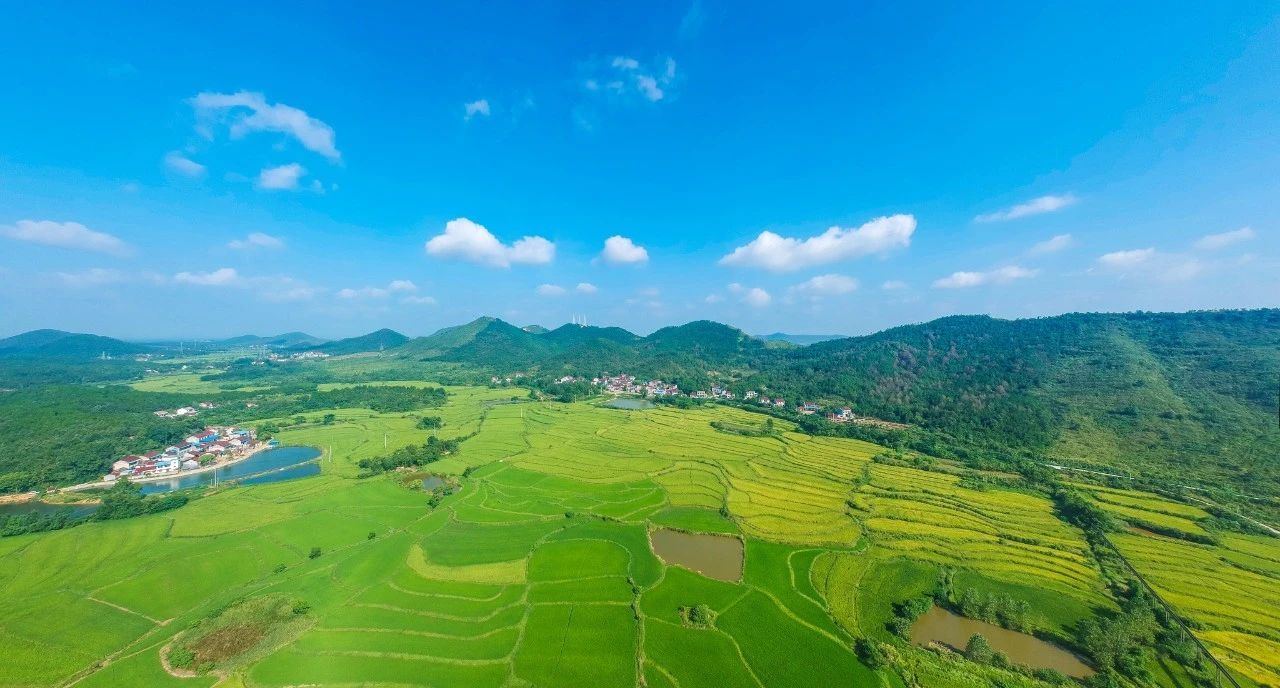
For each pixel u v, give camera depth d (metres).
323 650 68.06
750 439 190.62
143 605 80.12
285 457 175.88
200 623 73.69
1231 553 91.00
